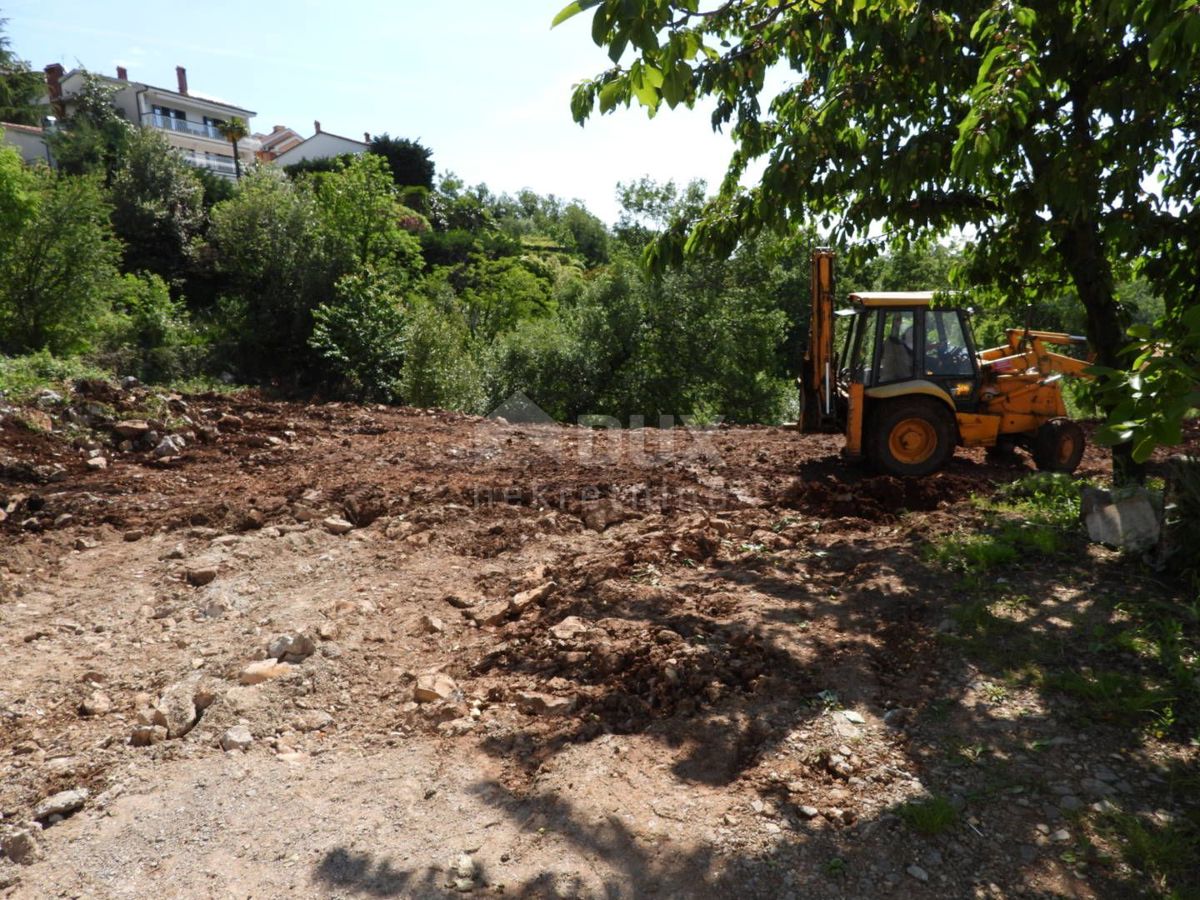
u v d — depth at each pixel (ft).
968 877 8.63
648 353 88.33
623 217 97.30
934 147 15.16
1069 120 15.66
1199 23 8.85
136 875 9.19
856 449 26.21
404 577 18.57
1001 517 20.10
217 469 28.68
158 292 95.86
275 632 15.16
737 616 15.25
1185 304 16.99
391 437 37.29
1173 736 10.75
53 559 19.35
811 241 24.13
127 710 12.85
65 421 30.50
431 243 155.53
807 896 8.45
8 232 67.62
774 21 15.05
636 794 10.20
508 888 8.73
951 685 12.48
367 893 8.75
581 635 14.64
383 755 11.59
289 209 108.37
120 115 173.47
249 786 10.83
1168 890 8.27
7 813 10.34
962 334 26.78
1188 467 15.31
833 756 10.80
